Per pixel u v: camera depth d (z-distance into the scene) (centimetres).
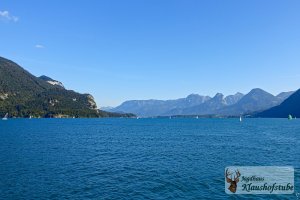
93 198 3109
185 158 5734
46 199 3070
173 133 13762
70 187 3516
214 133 13675
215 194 3234
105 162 5284
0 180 3816
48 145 7906
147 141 9606
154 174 4225
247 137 11169
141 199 3081
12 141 8781
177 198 3109
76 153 6444
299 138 10538
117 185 3619
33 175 4128
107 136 11756
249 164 4991
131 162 5297
